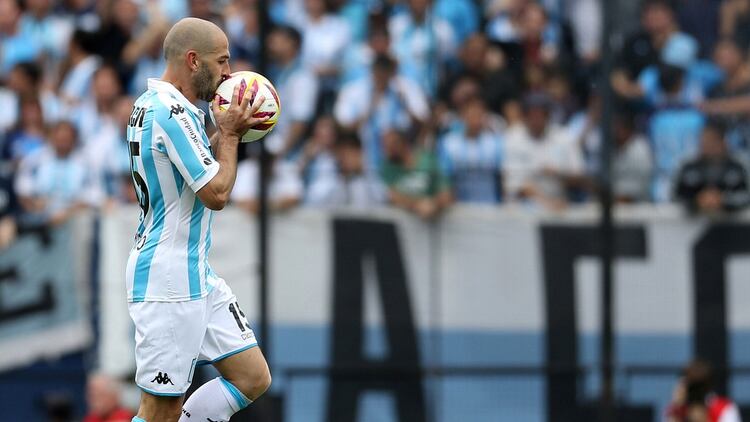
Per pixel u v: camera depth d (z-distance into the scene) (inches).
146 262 727.1
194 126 718.5
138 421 738.2
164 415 741.3
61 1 1475.1
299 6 1379.2
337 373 1359.5
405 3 1373.0
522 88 1378.0
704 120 1387.8
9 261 1380.4
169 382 729.0
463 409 1368.1
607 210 1373.0
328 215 1368.1
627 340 1387.8
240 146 1353.3
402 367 1366.9
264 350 1325.0
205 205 715.4
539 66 1379.2
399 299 1373.0
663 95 1387.8
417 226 1374.3
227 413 763.4
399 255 1374.3
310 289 1363.2
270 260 1350.9
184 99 725.3
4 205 1387.8
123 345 1369.3
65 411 1363.2
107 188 1396.4
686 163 1390.3
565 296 1379.2
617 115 1380.4
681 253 1392.7
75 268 1379.2
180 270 726.5
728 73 1392.7
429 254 1374.3
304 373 1355.8
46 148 1402.6
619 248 1389.0
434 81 1371.8
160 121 714.8
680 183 1391.5
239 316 762.2
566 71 1378.0
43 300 1378.0
